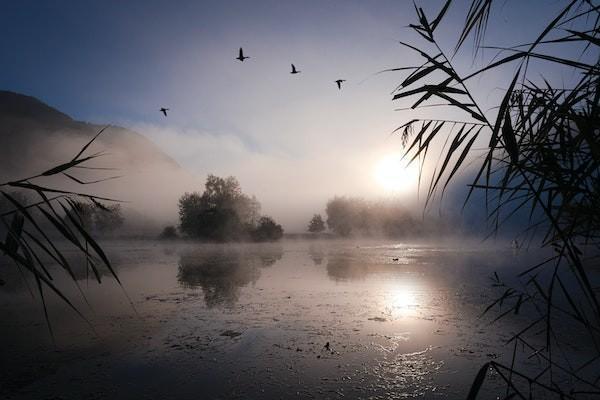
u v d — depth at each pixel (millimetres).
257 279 13984
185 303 9617
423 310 8602
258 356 5742
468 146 1344
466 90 1329
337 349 5980
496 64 1151
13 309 9062
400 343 6227
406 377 4863
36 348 6188
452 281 12969
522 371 4840
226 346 6227
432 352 5754
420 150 1483
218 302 9719
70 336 6812
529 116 1449
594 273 10523
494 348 5836
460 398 4266
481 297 9984
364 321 7680
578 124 1147
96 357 5766
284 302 9625
